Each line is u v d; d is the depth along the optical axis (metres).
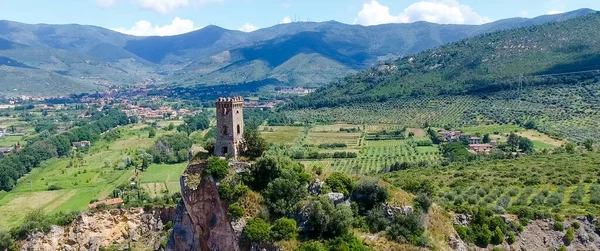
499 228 117.31
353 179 109.69
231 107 114.31
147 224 175.75
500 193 154.00
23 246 157.00
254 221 95.56
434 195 131.62
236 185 105.12
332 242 88.75
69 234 165.25
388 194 102.94
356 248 88.25
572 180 160.50
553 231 121.38
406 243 93.00
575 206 134.38
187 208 114.81
